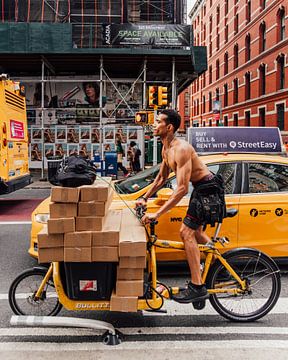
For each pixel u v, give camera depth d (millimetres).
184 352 3783
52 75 22938
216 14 49000
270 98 33812
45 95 22656
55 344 3951
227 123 45156
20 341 4016
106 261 3695
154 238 4031
